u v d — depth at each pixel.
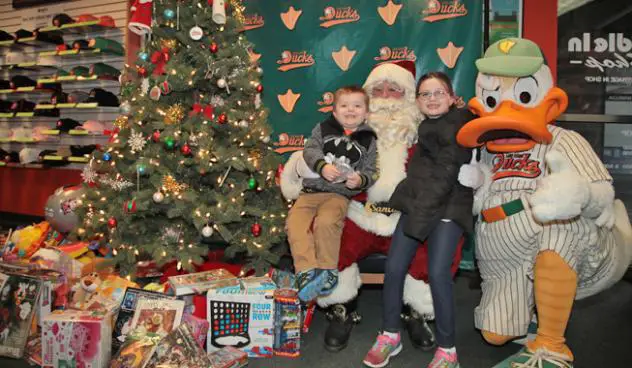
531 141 1.93
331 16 3.77
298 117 3.87
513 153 2.02
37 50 5.60
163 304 1.99
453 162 1.88
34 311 2.06
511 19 3.53
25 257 3.08
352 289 2.25
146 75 2.84
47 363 1.87
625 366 2.00
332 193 2.24
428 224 1.84
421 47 3.62
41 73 5.63
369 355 1.99
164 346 1.82
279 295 2.13
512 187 2.00
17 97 5.78
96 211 2.83
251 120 2.91
